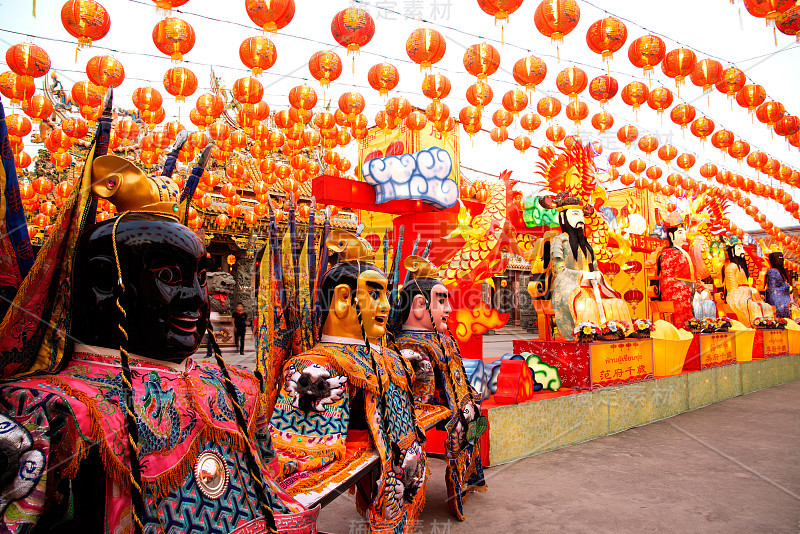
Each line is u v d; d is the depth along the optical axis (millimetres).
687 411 7066
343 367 2254
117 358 1264
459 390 3412
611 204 11352
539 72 4590
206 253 1399
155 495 1199
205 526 1280
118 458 1129
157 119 5688
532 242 6496
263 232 16188
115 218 1285
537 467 4391
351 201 5141
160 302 1248
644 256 9711
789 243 13688
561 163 6328
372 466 2332
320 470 2041
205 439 1365
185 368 1422
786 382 10211
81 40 3783
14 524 987
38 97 5355
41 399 1065
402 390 2705
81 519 1192
